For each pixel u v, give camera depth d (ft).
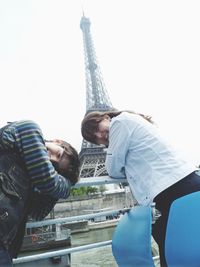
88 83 332.19
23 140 9.23
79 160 11.82
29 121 9.68
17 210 8.80
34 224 12.05
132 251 10.57
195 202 9.91
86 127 13.84
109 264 81.20
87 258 91.50
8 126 9.57
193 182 11.21
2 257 8.46
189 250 9.52
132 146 12.27
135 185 12.27
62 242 139.95
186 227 9.77
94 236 186.09
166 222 11.19
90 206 233.96
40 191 9.88
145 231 10.00
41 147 9.35
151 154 11.87
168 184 11.18
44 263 12.51
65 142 11.89
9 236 8.61
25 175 9.28
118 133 12.44
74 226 202.08
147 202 11.67
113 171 13.16
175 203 10.12
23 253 131.44
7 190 8.65
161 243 11.37
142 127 12.31
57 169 11.37
